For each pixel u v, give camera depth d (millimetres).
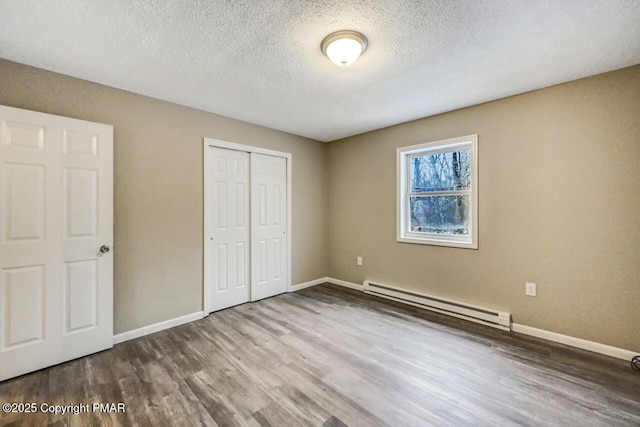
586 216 2330
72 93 2281
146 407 1647
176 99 2760
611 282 2229
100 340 2299
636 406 1646
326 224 4496
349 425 1506
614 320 2215
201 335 2607
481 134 2873
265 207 3717
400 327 2764
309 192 4270
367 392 1779
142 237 2641
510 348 2342
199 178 3043
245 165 3520
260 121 3451
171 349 2340
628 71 2148
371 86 2479
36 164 2023
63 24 1648
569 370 2018
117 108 2500
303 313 3146
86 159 2242
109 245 2357
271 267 3785
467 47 1891
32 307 2000
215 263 3215
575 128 2367
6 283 1909
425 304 3273
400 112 3127
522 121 2625
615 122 2201
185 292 2922
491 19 1614
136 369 2041
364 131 3906
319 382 1883
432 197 3391
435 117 3219
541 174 2535
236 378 1928
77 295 2193
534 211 2576
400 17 1598
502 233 2760
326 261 4512
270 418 1560
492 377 1937
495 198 2795
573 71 2215
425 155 3449
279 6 1510
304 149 4188
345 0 1468
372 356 2215
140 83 2414
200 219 3053
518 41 1824
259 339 2516
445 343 2432
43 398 1725
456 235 3191
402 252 3584
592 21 1625
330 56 1858
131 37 1783
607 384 1854
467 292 3010
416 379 1914
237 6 1506
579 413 1596
